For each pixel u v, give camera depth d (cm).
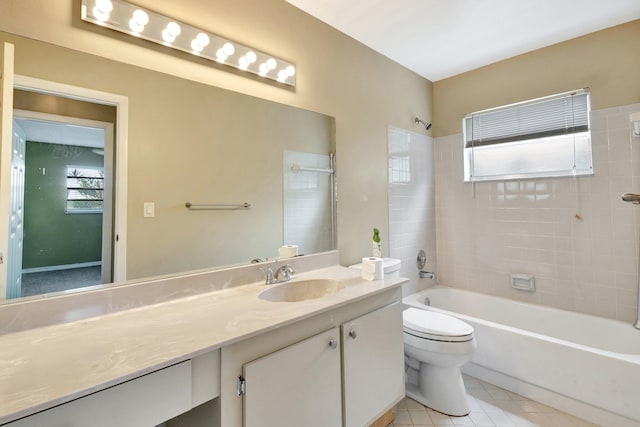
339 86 217
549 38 231
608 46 217
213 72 155
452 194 299
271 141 178
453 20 207
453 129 298
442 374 183
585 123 229
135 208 130
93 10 120
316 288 168
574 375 173
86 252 117
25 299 104
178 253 141
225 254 157
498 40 234
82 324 105
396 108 266
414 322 188
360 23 210
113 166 125
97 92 122
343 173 219
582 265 229
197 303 128
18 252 104
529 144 256
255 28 170
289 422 111
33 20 110
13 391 67
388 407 157
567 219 236
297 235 189
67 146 115
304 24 196
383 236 250
